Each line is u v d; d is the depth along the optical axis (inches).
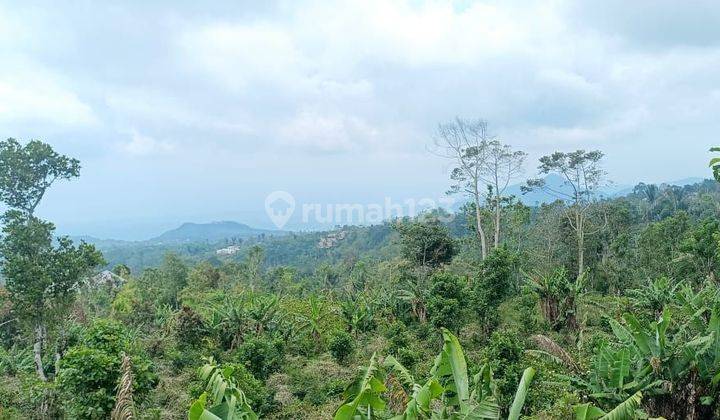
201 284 1991.9
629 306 1055.0
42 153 880.3
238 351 871.7
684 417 393.4
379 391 270.7
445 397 336.2
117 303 1505.9
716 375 377.1
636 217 2428.6
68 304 914.1
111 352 518.6
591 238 1801.2
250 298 1270.9
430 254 1503.4
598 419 328.2
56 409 602.9
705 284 1107.3
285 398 706.2
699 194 2792.8
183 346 988.6
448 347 324.5
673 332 539.8
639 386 401.4
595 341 768.3
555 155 1787.6
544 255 1804.9
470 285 1143.0
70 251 908.6
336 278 2322.8
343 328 1111.0
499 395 529.7
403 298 1138.0
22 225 872.9
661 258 1507.1
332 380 775.1
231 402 289.1
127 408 391.5
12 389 699.4
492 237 1924.2
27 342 1219.9
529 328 1000.9
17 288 853.2
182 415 614.9
